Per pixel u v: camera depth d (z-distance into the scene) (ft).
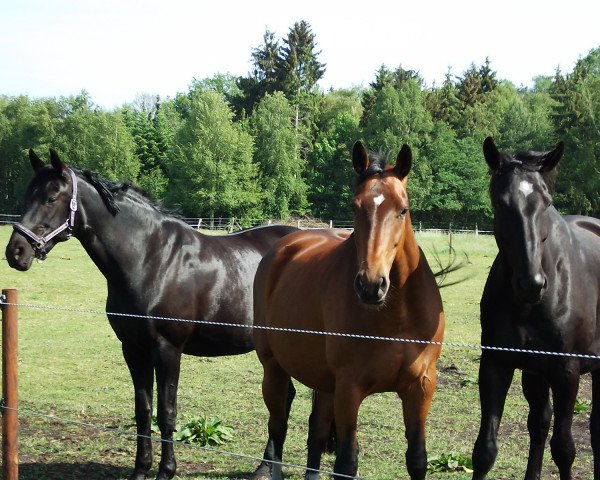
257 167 190.70
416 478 14.17
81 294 52.70
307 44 247.29
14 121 204.33
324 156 200.23
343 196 194.59
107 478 18.85
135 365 19.56
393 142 183.52
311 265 16.88
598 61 219.61
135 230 19.36
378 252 13.03
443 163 187.73
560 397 15.11
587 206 156.87
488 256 83.76
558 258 14.97
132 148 194.70
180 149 182.19
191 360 33.58
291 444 21.86
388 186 13.58
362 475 18.74
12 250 18.51
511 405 26.50
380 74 228.63
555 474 19.33
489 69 257.14
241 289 21.15
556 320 14.83
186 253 20.18
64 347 35.83
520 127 198.80
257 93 231.50
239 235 23.25
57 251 86.12
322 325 15.52
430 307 14.46
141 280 19.19
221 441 21.77
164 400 19.02
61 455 20.53
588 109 156.97
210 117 183.11
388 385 14.42
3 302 15.03
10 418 15.14
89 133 191.62
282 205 194.18
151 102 334.03
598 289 15.96
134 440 22.02
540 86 327.88
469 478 18.60
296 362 16.61
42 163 19.52
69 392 27.58
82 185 18.97
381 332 14.10
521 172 14.47
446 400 26.71
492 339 15.46
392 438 22.08
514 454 20.93
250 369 31.91
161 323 19.15
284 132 197.16
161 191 187.83
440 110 219.41
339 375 14.51
